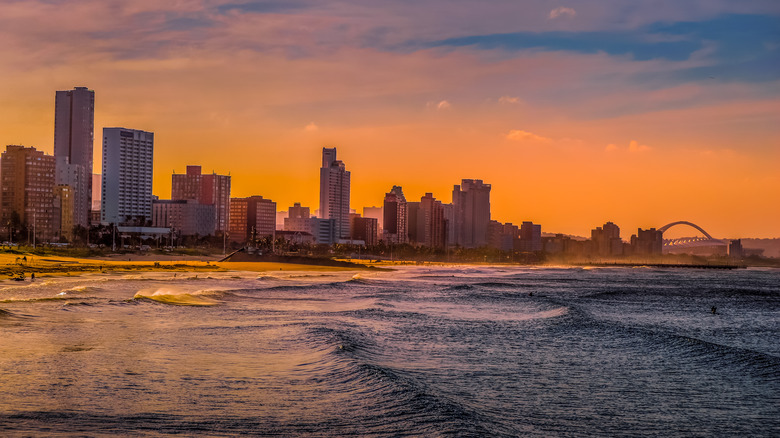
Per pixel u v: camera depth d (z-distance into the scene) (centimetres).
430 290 13112
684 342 5884
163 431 2750
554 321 7500
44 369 3766
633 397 3797
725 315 9769
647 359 5091
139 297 8156
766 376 4488
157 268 16950
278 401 3319
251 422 2941
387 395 3475
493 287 14912
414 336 6081
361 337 5772
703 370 4675
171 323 6169
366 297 10744
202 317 6812
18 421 2781
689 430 3166
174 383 3606
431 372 4331
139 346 4728
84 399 3172
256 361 4362
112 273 14250
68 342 4744
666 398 3797
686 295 14138
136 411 3019
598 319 7888
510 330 6706
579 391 3909
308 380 3812
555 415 3338
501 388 3912
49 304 6969
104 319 6156
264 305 8619
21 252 18712
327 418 3047
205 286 11594
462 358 4941
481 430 2955
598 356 5200
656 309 10431
